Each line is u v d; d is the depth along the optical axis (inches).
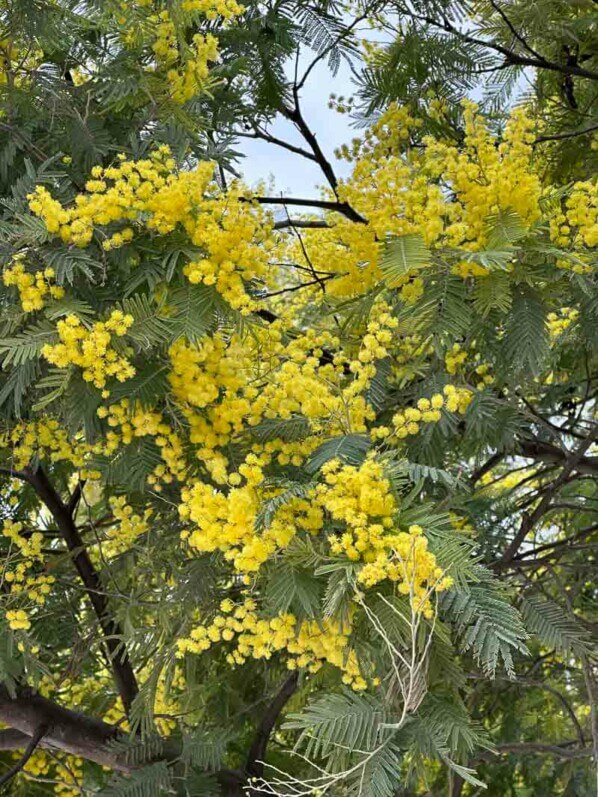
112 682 190.1
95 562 185.8
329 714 85.4
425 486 123.3
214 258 91.2
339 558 80.0
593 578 179.2
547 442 173.5
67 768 171.9
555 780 215.9
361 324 127.2
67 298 86.6
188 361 91.4
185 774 138.9
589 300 106.8
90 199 88.4
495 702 208.7
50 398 86.0
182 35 103.3
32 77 107.8
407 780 95.0
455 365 125.6
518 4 150.2
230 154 113.0
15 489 145.8
